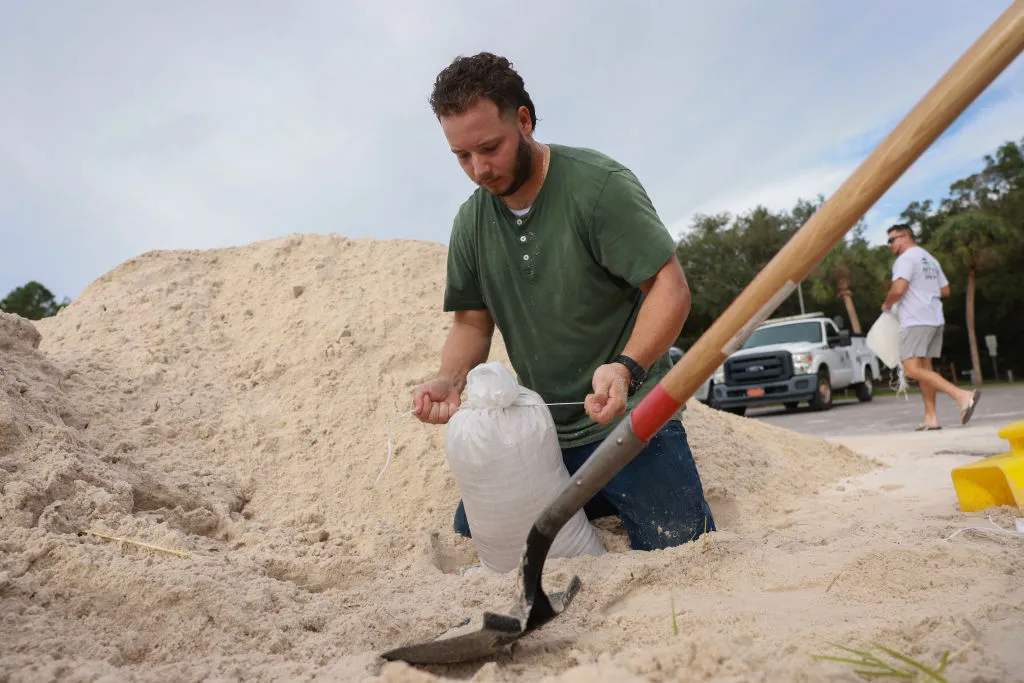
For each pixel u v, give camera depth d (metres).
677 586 2.38
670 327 2.58
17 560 2.21
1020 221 33.00
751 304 1.55
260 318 5.37
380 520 3.50
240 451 3.91
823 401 13.48
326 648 2.01
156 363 4.64
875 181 1.44
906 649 1.62
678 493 2.87
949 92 1.36
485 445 2.76
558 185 2.83
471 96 2.51
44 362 3.98
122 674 1.71
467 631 1.91
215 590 2.16
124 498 2.86
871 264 35.00
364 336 4.89
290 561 2.79
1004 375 35.91
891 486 4.22
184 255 6.41
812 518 3.55
